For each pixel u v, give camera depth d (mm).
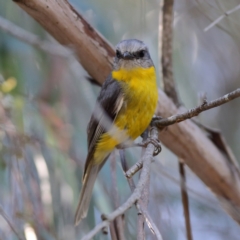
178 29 12461
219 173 9648
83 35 7996
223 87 13484
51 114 9016
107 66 8477
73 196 8859
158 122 8414
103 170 9914
